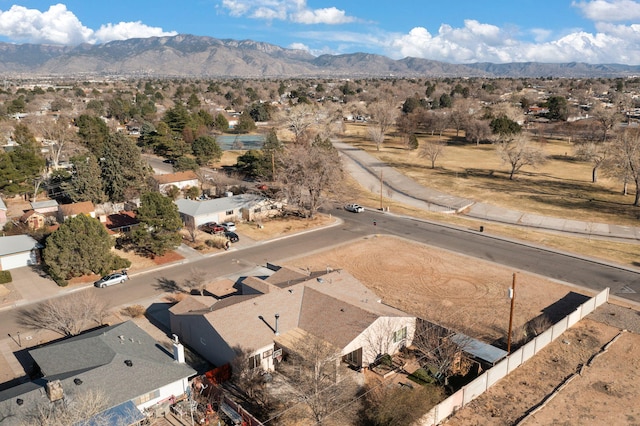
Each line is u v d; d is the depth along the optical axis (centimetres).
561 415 2669
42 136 10906
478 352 3111
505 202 7906
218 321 3145
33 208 6506
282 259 5162
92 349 2894
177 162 9169
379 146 13275
